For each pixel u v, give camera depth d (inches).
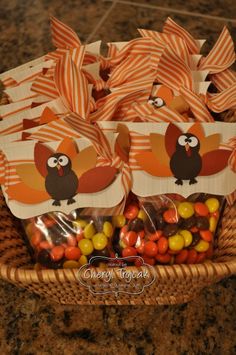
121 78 24.1
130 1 38.5
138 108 22.6
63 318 21.6
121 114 23.0
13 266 19.3
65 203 20.3
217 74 25.1
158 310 21.8
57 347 20.6
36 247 21.0
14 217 22.2
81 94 21.7
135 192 20.5
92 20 36.8
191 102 22.6
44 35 35.9
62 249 20.6
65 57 22.2
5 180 20.6
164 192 20.7
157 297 21.4
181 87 23.2
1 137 21.2
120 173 20.4
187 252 21.0
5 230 20.9
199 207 21.5
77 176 20.2
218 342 20.7
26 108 23.2
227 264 18.3
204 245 21.1
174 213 21.1
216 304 22.0
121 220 21.3
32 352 20.5
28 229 21.4
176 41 24.8
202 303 22.0
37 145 20.5
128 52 25.2
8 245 20.6
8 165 20.6
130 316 21.6
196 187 20.8
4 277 18.2
